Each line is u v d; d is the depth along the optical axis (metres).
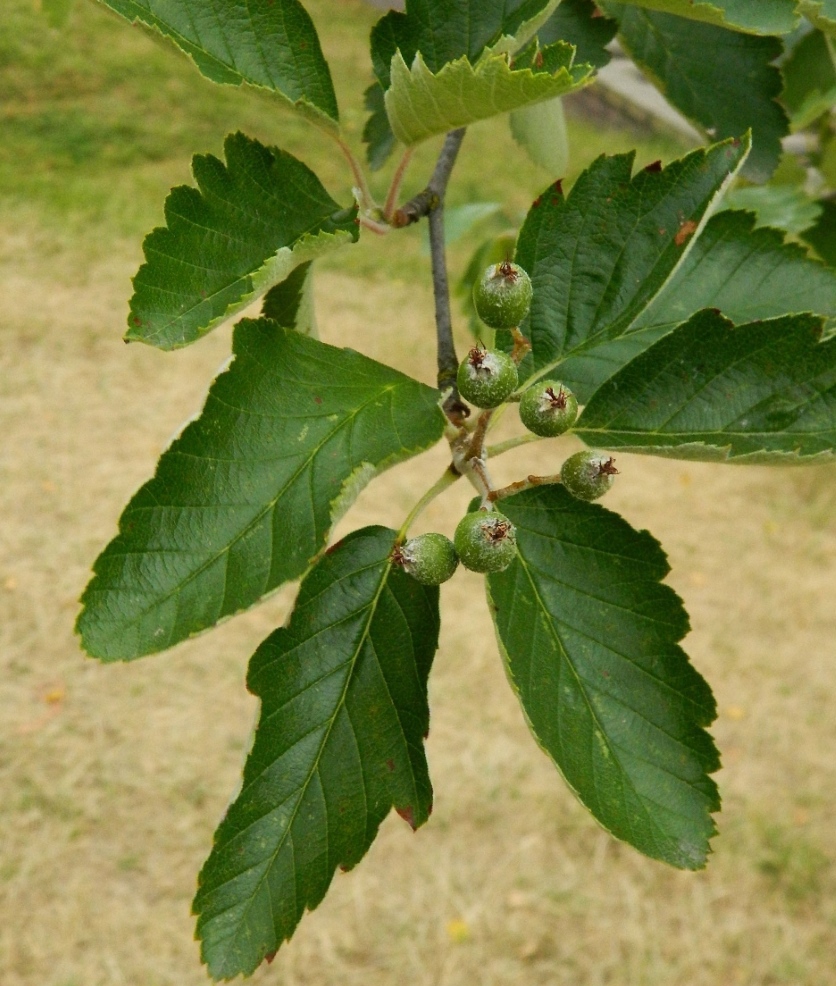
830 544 1.48
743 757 1.16
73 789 1.05
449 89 0.30
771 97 0.42
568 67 0.29
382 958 0.95
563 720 0.32
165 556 0.28
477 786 1.10
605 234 0.33
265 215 0.31
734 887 1.03
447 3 0.34
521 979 0.94
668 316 0.37
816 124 0.56
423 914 0.99
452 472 0.32
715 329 0.32
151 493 0.28
